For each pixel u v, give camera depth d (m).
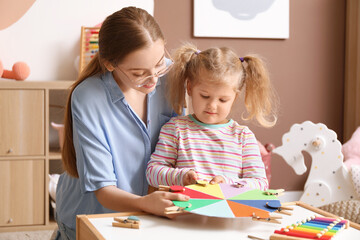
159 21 2.86
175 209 0.88
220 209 0.89
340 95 3.19
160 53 1.08
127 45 1.05
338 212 1.93
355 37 3.11
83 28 2.66
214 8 2.91
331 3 3.13
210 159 1.20
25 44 2.67
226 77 1.18
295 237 0.79
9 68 2.66
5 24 2.64
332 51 3.16
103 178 1.08
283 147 2.37
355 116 3.12
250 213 0.88
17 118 2.43
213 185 1.04
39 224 2.49
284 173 3.13
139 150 1.22
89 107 1.13
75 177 1.22
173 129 1.24
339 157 2.27
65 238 1.28
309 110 3.15
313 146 2.31
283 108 3.10
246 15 2.96
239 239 0.82
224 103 1.21
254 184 1.12
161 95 1.29
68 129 1.20
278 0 3.00
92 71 1.20
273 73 3.07
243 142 1.23
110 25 1.09
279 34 3.02
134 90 1.23
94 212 1.19
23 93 2.43
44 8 2.68
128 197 1.01
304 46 3.11
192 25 2.90
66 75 2.73
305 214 0.96
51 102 2.72
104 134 1.15
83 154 1.10
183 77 1.28
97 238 0.79
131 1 2.78
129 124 1.20
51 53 2.71
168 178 1.13
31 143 2.46
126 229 0.86
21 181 2.45
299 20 3.10
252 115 1.33
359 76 3.09
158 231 0.85
